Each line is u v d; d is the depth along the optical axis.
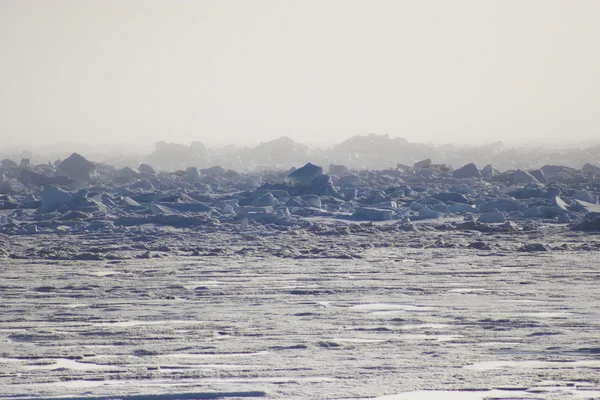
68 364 52.59
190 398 44.78
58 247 127.50
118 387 46.62
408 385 46.78
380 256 117.00
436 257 115.31
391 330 62.72
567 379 47.88
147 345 57.72
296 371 50.03
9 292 84.31
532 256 114.94
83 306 75.38
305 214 191.00
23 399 44.31
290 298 79.38
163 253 120.62
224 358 53.75
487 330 62.34
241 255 119.00
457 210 199.38
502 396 44.84
